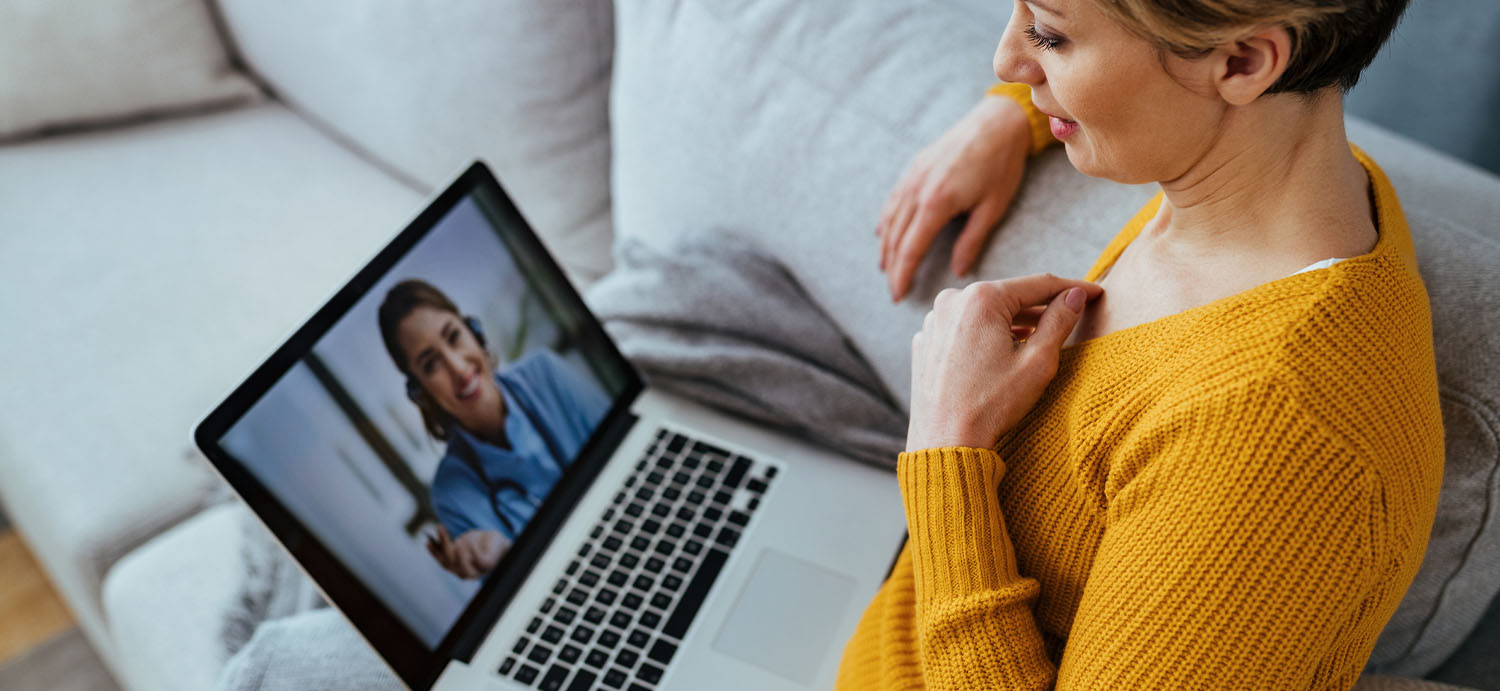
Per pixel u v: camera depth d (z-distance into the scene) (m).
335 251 1.50
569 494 0.93
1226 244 0.55
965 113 0.92
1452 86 1.13
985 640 0.58
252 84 1.77
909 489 0.63
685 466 0.95
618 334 1.06
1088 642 0.54
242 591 1.07
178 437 1.29
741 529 0.90
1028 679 0.57
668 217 1.11
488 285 0.92
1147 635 0.51
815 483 0.93
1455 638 0.79
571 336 0.97
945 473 0.61
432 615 0.82
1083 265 0.83
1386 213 0.56
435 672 0.82
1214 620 0.49
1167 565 0.50
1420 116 1.18
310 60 1.57
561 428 0.94
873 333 0.96
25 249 1.51
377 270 0.84
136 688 1.28
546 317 0.95
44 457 1.28
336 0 1.46
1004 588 0.59
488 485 0.88
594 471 0.96
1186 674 0.50
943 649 0.60
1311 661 0.49
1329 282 0.49
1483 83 1.10
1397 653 0.81
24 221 1.55
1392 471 0.47
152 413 1.31
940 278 0.90
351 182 1.61
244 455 0.74
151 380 1.35
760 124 1.01
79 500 1.24
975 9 1.26
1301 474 0.47
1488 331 0.69
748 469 0.94
